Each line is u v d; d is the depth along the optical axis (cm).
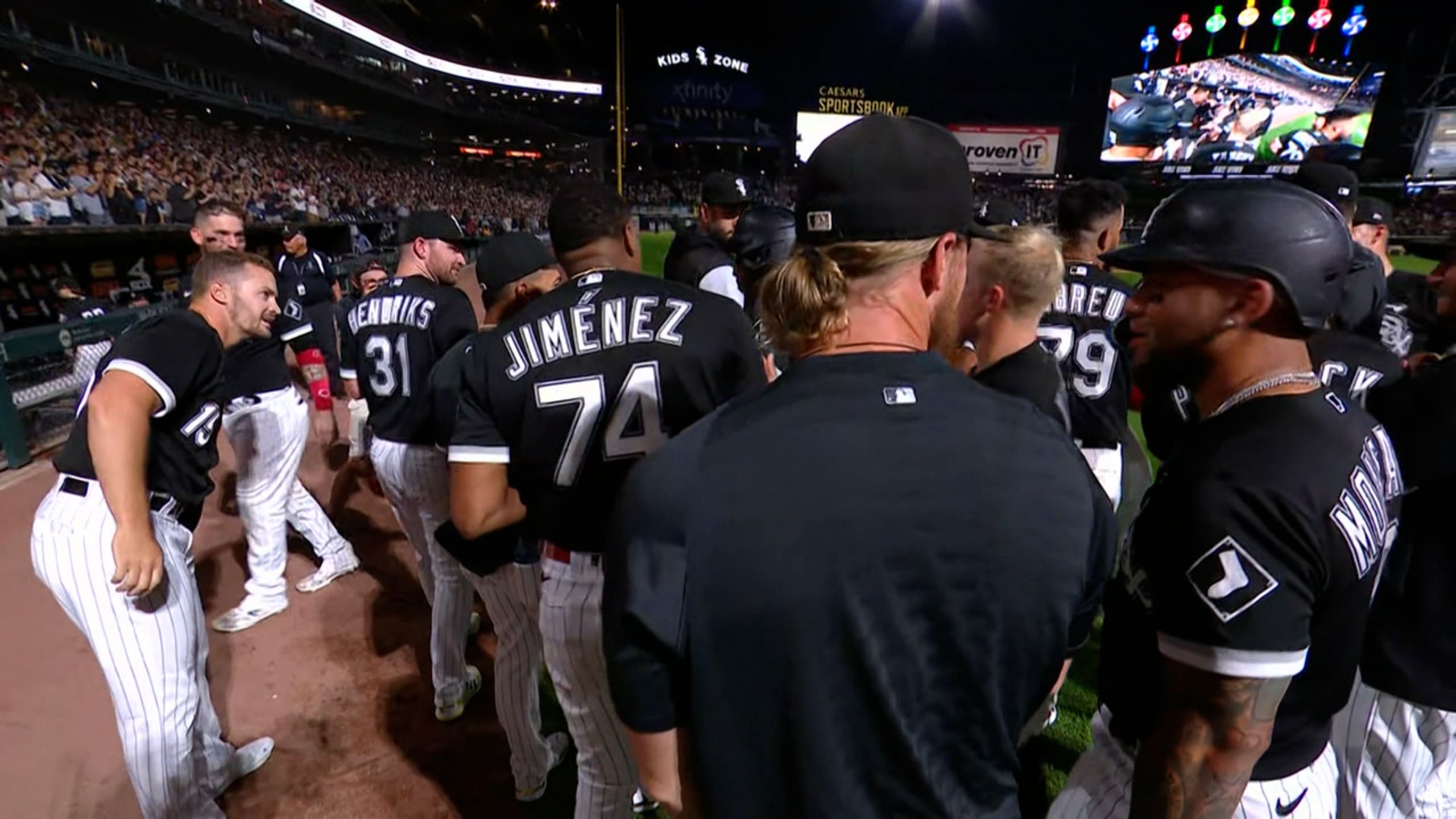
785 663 80
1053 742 252
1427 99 2686
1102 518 89
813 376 83
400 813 228
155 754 192
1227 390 102
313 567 378
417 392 251
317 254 627
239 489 318
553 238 178
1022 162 3133
